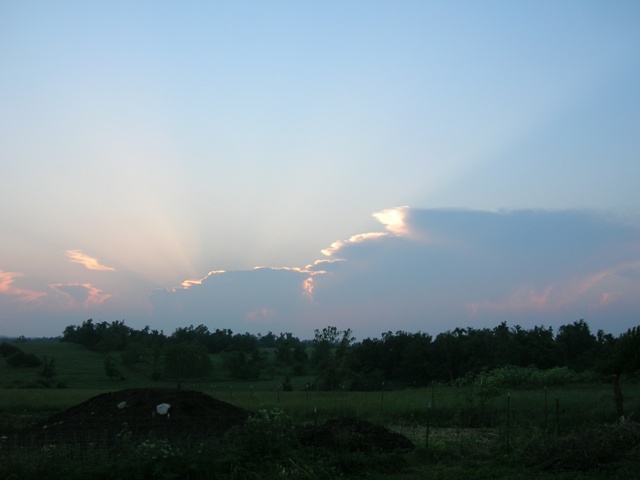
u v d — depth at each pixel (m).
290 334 103.31
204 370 75.06
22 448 11.45
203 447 11.38
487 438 17.27
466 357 68.88
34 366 80.81
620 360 41.31
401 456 13.34
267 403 26.39
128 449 10.89
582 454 12.65
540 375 42.34
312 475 11.05
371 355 71.50
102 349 98.38
